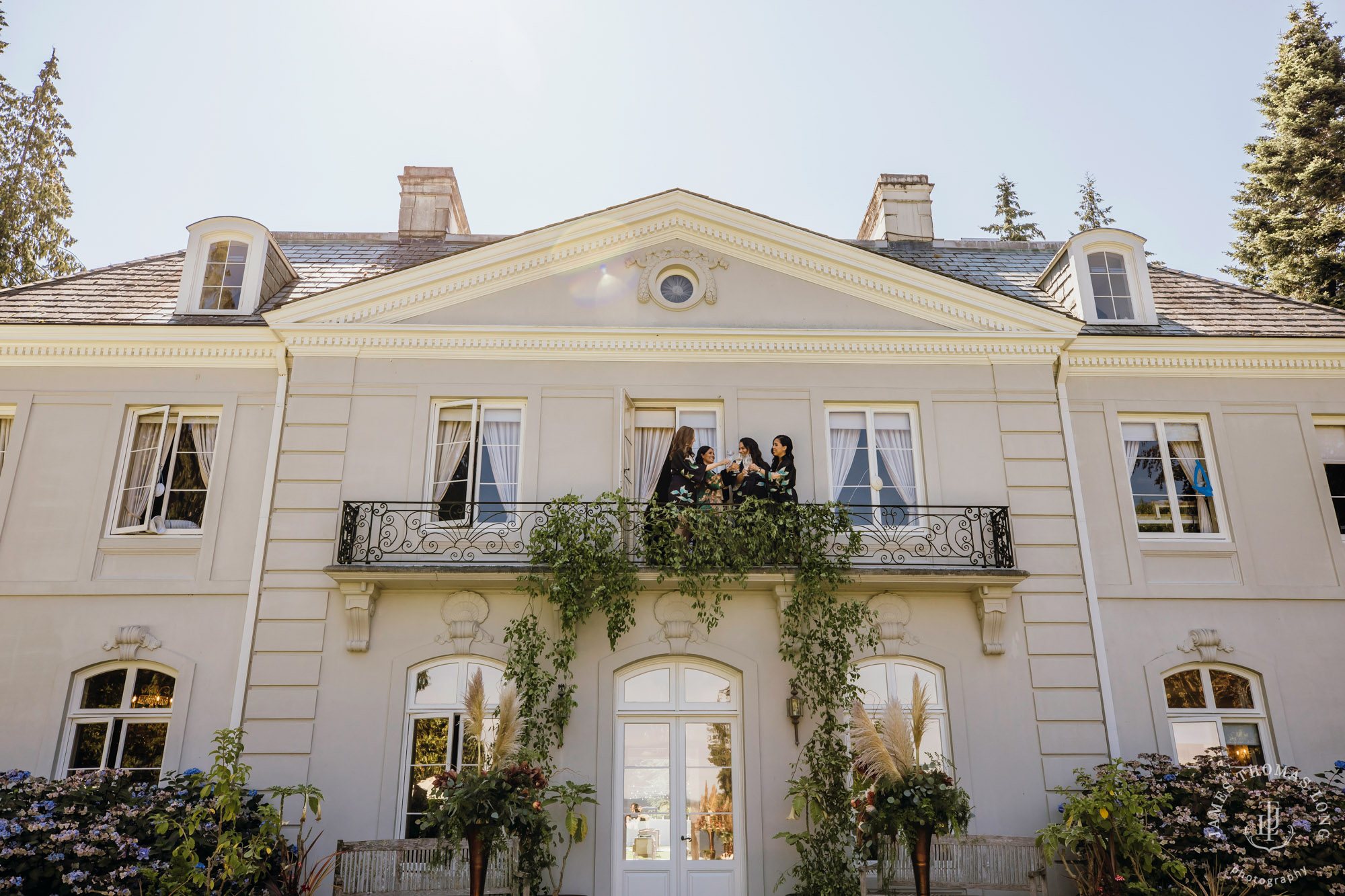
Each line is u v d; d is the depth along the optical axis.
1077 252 12.45
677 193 11.76
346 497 10.70
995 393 11.40
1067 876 9.52
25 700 10.08
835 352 11.47
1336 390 11.79
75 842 7.97
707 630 10.23
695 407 11.36
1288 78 22.84
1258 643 10.68
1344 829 8.43
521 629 9.93
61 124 21.48
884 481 11.17
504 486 10.97
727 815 9.85
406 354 11.30
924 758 9.98
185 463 11.16
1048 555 10.71
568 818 9.16
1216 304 12.75
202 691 10.12
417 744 9.92
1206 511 11.38
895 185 15.16
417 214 14.78
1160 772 9.41
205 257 12.17
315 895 9.21
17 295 12.05
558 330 11.27
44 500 10.82
